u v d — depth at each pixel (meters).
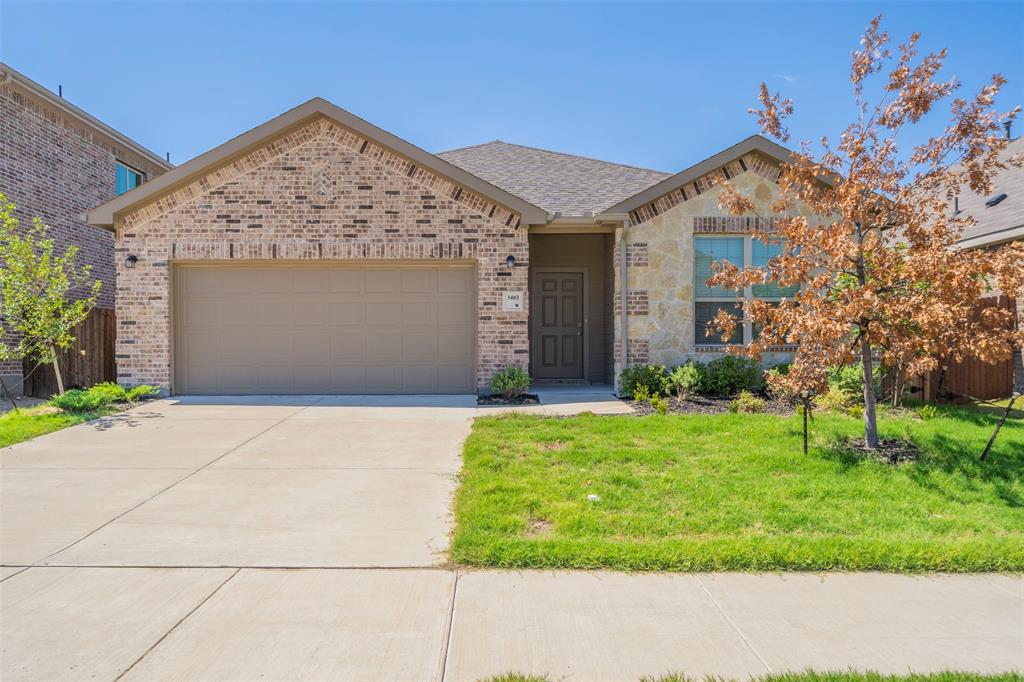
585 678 2.95
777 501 5.23
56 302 10.13
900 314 6.08
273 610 3.59
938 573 4.18
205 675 2.95
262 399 10.59
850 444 6.80
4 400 11.73
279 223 10.99
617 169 14.56
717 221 11.15
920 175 6.30
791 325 6.45
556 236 13.31
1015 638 3.35
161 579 3.99
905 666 3.06
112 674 2.95
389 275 11.23
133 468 6.44
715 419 8.12
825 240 6.21
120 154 16.38
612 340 12.66
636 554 4.21
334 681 2.91
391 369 11.24
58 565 4.19
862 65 6.32
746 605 3.70
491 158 15.12
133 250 10.96
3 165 12.36
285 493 5.66
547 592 3.84
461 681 2.92
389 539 4.64
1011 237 10.95
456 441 7.53
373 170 11.05
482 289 11.10
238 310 11.19
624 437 7.23
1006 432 7.37
